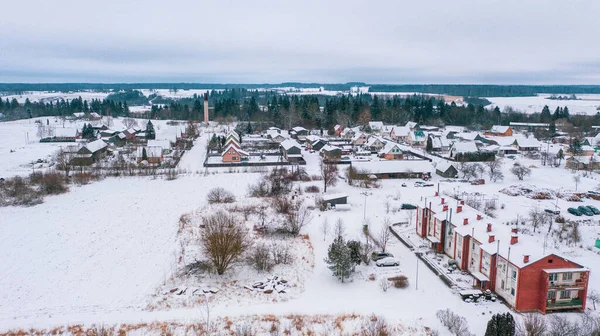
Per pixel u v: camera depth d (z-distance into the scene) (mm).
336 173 90312
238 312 39938
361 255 50281
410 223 63125
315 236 58500
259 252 49531
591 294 42562
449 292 43719
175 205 72500
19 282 45781
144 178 91500
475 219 50469
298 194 78500
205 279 46656
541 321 37031
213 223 52750
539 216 63188
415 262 50938
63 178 88375
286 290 44375
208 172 97000
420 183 85875
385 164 94000
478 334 36250
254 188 80312
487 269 44250
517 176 91375
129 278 46844
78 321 38281
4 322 38094
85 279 46594
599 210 68312
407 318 38781
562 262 39500
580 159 99188
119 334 36656
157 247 55000
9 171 95000
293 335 36812
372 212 68375
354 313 39688
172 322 38250
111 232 60156
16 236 58531
